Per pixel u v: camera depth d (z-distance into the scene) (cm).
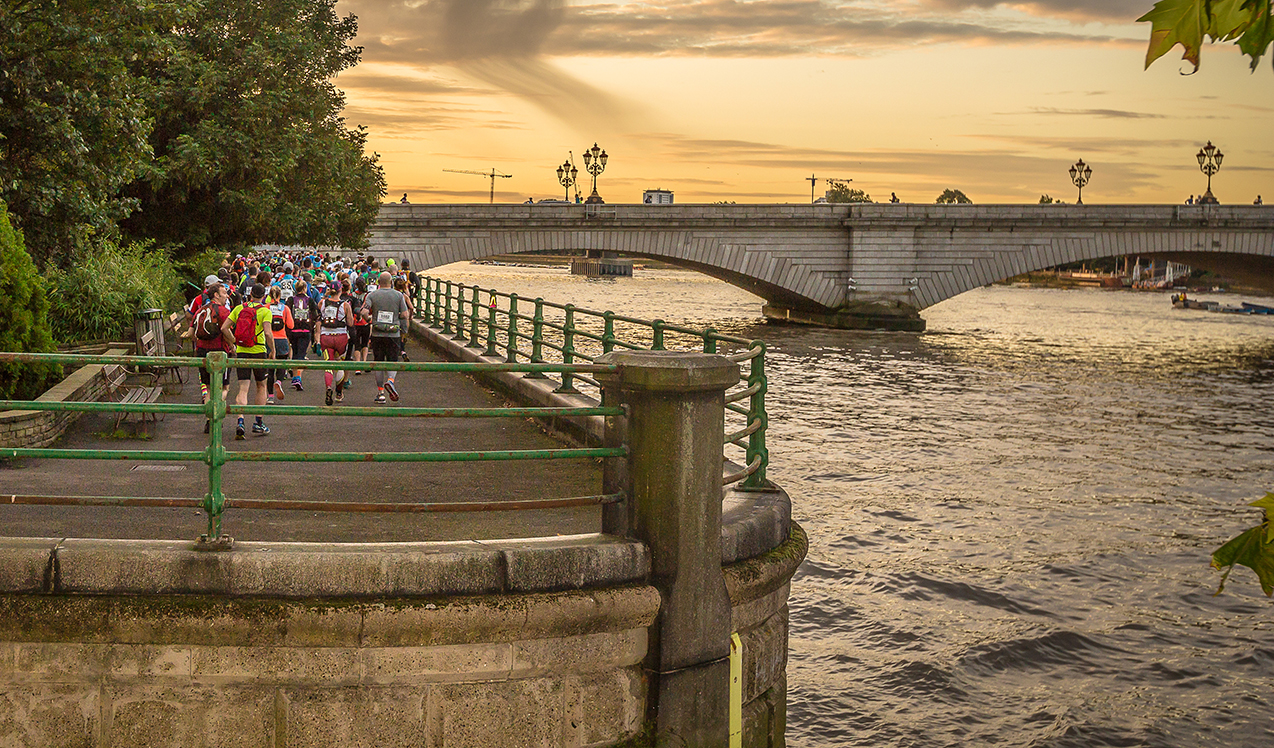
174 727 614
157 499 612
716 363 682
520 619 631
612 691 670
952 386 4853
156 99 3462
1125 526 2441
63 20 2166
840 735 1382
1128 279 18988
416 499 953
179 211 3769
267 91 3647
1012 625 1784
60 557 602
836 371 5275
